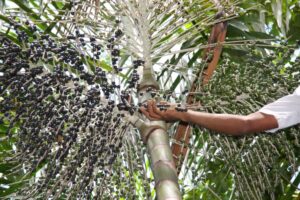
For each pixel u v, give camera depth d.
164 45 3.33
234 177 3.38
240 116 3.04
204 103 3.24
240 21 4.04
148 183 2.96
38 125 2.84
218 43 3.40
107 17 3.38
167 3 3.30
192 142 3.58
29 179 3.06
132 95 3.18
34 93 2.81
